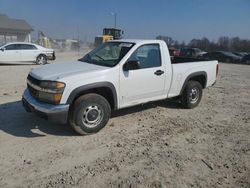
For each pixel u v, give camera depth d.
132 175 3.89
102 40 32.34
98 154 4.48
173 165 4.20
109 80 5.23
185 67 6.73
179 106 7.37
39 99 4.93
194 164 4.25
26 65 17.08
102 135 5.23
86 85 4.95
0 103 7.09
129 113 6.60
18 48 17.14
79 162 4.20
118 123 5.91
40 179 3.71
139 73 5.70
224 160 4.42
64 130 5.38
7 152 4.42
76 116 4.97
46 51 18.25
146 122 6.05
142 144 4.91
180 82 6.67
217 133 5.59
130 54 5.57
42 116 4.89
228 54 30.05
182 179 3.83
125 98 5.60
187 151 4.70
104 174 3.89
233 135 5.51
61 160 4.23
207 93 9.50
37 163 4.12
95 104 5.12
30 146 4.66
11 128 5.39
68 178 3.76
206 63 7.31
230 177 3.93
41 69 5.43
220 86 11.11
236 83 12.16
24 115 6.14
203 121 6.29
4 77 11.45
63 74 4.95
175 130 5.65
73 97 4.86
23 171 3.89
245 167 4.22
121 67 5.41
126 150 4.65
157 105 7.37
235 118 6.61
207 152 4.69
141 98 5.92
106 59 5.83
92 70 5.14
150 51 5.95
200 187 3.66
